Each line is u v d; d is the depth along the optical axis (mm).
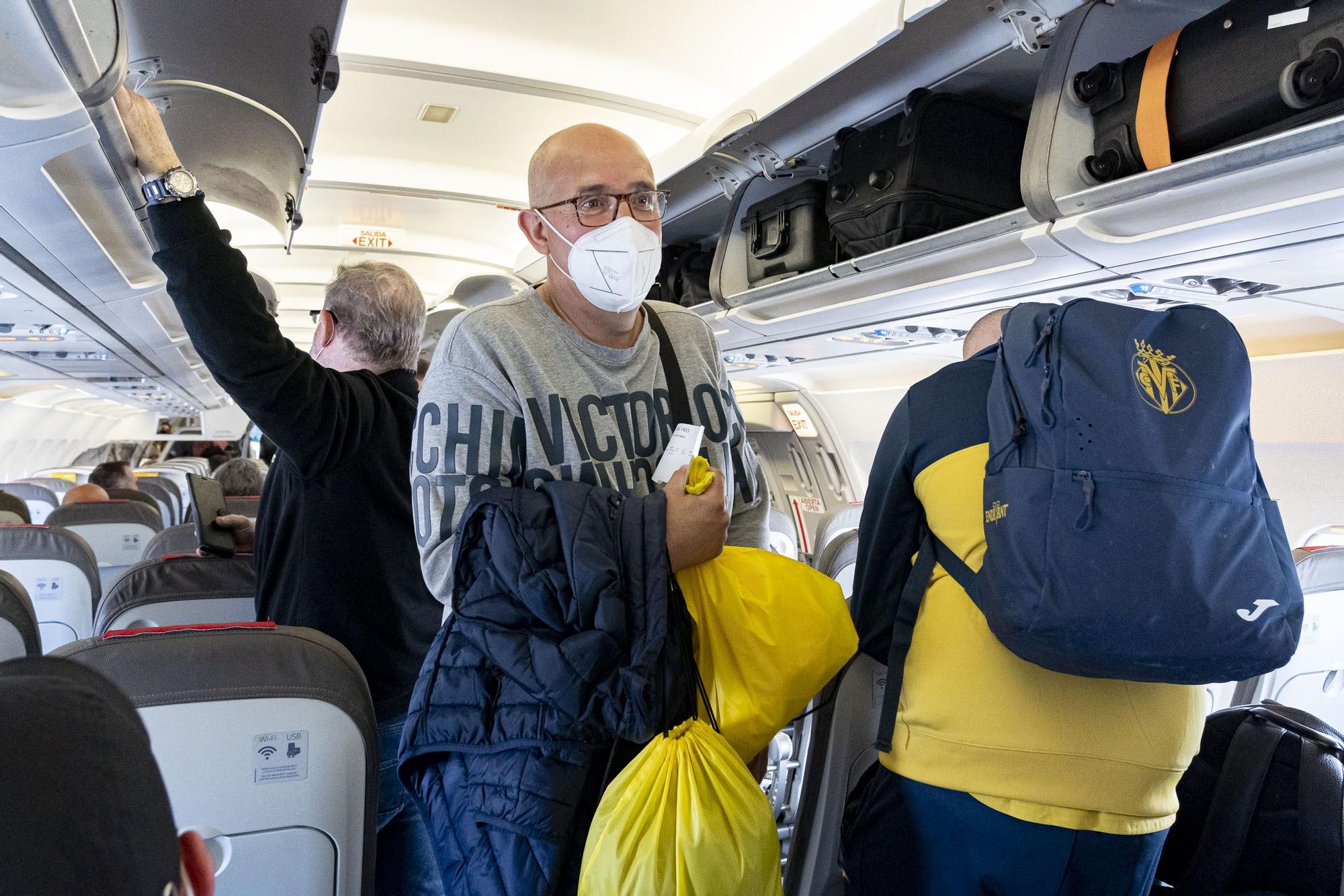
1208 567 1264
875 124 3480
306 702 1451
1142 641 1237
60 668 460
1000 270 3289
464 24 4199
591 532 1323
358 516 2043
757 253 4375
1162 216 2635
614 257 1523
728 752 1299
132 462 23016
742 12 4047
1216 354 1404
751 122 3609
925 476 1626
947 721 1499
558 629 1293
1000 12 2684
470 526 1354
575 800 1273
